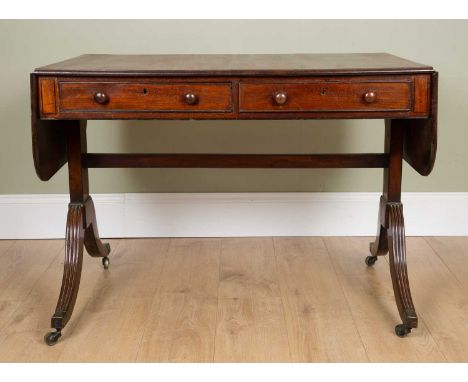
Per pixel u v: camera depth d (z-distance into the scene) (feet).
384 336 7.75
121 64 7.89
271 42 10.05
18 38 9.99
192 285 9.06
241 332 7.82
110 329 7.92
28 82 10.12
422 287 9.00
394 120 8.36
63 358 7.30
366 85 7.22
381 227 9.09
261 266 9.67
